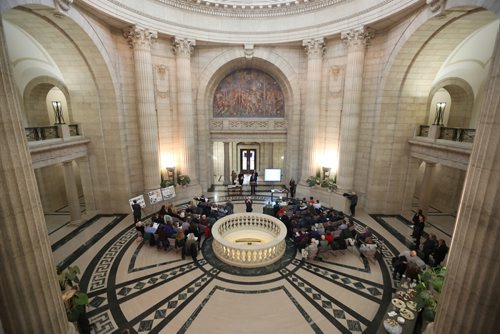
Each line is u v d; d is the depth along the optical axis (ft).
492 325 14.20
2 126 13.56
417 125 41.27
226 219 35.55
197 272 28.43
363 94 43.34
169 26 42.78
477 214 14.05
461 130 33.12
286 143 57.16
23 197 14.55
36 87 45.11
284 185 60.54
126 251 32.45
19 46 37.01
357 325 21.59
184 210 39.19
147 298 24.48
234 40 48.21
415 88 39.73
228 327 21.36
